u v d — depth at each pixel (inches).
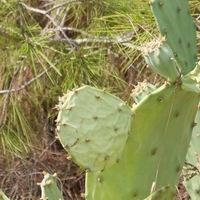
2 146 88.0
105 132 27.6
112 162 28.4
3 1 81.8
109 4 79.8
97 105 27.7
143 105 29.9
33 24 99.5
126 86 87.6
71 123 27.1
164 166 32.7
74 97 27.4
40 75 81.8
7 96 83.5
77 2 86.2
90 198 31.6
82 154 27.2
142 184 31.7
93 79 82.8
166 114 31.0
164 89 30.0
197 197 44.9
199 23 77.4
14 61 84.1
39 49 79.4
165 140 31.9
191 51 47.9
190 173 42.9
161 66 30.0
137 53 79.4
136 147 30.9
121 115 28.3
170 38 46.0
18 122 87.6
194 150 44.6
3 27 81.4
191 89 30.5
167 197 28.5
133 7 80.6
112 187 31.3
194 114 33.0
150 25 74.1
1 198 27.3
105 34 81.2
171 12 46.3
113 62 84.6
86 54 82.5
